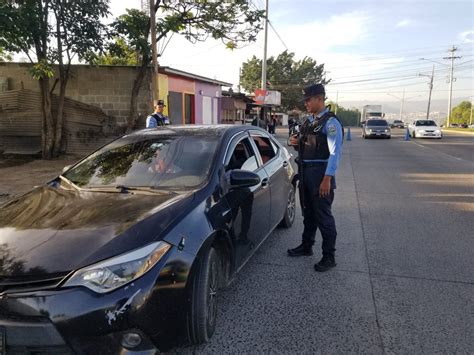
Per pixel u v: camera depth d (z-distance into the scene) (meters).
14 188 8.46
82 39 12.19
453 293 3.69
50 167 11.56
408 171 12.04
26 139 13.70
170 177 3.38
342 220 6.28
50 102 13.02
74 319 2.14
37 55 12.16
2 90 13.96
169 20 13.00
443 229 5.73
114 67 14.05
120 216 2.68
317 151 4.21
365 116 58.31
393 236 5.41
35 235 2.51
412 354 2.78
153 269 2.36
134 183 3.39
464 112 117.12
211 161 3.49
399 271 4.22
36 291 2.17
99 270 2.23
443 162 14.44
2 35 10.90
